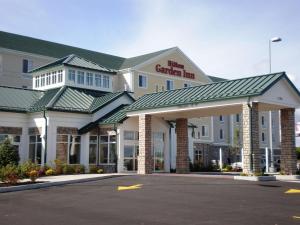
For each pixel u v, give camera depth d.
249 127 22.09
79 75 35.25
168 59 51.09
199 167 39.03
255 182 19.59
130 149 30.66
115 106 32.91
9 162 25.30
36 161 29.31
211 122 61.34
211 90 25.34
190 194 15.50
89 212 12.11
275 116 76.25
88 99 33.25
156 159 32.28
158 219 10.80
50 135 28.98
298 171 24.86
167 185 18.59
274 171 39.09
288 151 24.83
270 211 11.80
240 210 11.99
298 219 10.60
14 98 31.72
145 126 28.38
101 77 36.81
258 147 22.17
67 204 13.77
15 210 12.70
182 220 10.60
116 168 29.70
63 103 30.73
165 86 50.31
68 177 23.73
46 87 36.06
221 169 41.09
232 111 26.78
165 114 28.83
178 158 30.38
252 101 22.19
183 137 30.39
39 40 48.78
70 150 29.98
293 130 24.78
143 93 47.81
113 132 30.20
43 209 12.82
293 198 14.34
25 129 30.58
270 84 22.42
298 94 24.53
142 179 21.94
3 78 42.22
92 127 30.88
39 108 29.61
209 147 61.28
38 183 19.48
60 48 49.56
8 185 18.72
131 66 47.97
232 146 63.94
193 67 54.06
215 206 12.75
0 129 29.23
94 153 31.17
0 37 44.31
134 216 11.30
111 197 15.16
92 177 23.00
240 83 24.17
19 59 43.72
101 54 53.44
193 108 25.28
